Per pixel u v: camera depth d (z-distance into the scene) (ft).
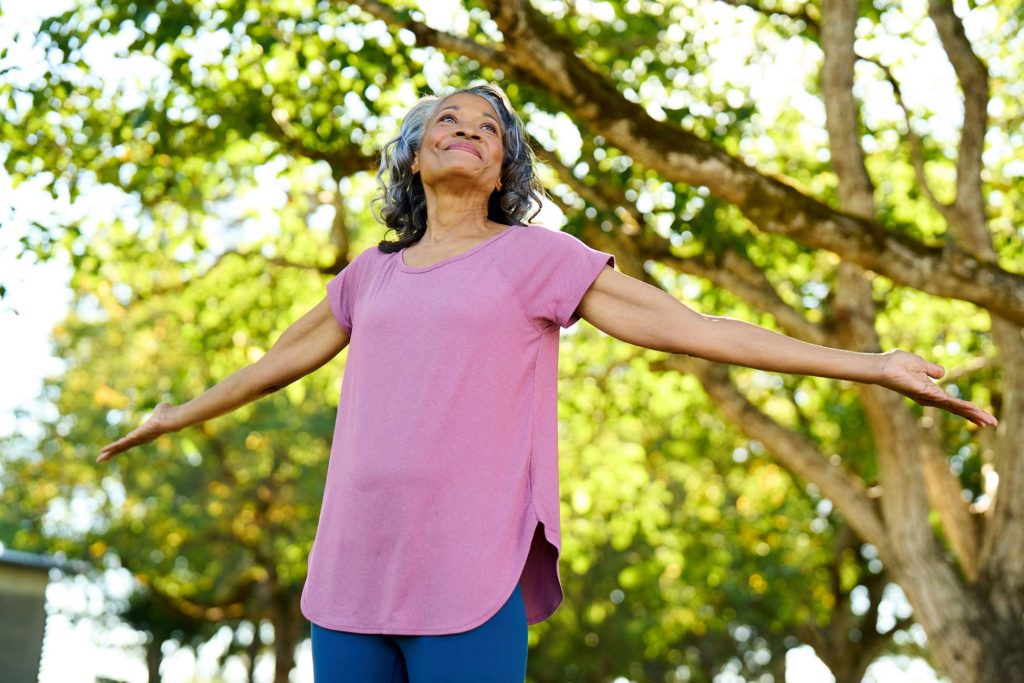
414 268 8.55
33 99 29.99
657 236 30.96
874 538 31.99
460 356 8.13
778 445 32.96
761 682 101.91
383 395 8.21
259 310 39.52
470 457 8.04
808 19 33.30
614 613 87.81
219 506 70.95
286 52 31.99
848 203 30.22
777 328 37.83
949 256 24.17
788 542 57.98
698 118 32.45
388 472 8.05
